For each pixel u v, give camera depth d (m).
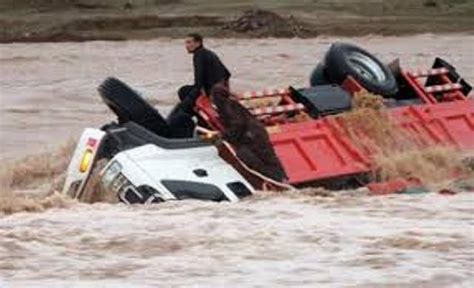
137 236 17.58
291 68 86.88
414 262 14.84
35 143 42.03
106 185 23.53
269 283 13.73
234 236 17.34
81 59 105.69
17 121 51.34
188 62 98.75
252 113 25.30
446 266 14.52
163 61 100.81
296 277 14.09
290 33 138.75
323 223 18.50
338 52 27.72
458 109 27.75
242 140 23.67
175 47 123.38
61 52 117.12
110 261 15.49
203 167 23.45
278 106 26.09
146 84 74.94
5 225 19.06
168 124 25.44
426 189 23.44
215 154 23.88
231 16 157.00
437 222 18.48
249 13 144.25
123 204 22.62
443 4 175.00
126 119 24.97
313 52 107.62
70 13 175.62
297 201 21.64
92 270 14.88
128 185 23.00
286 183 23.77
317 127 25.52
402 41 124.44
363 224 18.34
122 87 25.02
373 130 25.81
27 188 28.23
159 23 152.50
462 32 139.00
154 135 23.98
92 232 18.06
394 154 25.52
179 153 23.67
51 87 73.06
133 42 135.12
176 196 22.55
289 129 25.23
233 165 23.62
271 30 138.88
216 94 24.02
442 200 21.39
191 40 25.41
